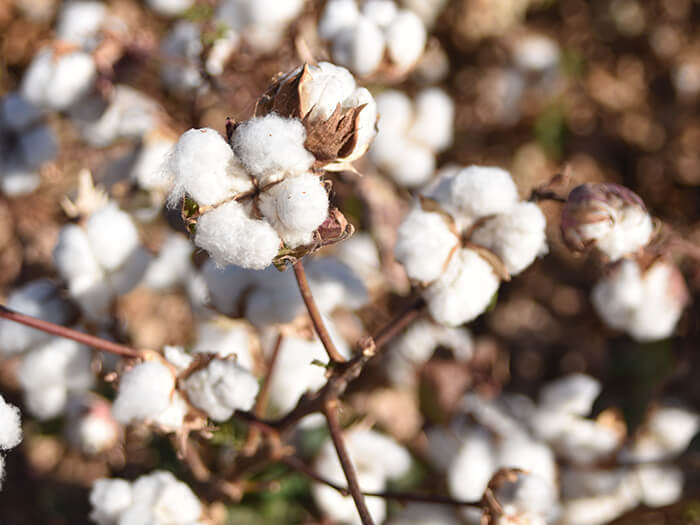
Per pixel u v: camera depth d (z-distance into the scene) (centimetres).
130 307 106
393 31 98
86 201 93
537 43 159
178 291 110
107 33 105
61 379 94
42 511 118
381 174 117
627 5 175
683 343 110
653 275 99
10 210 129
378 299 116
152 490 86
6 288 132
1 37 140
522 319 150
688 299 105
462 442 110
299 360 100
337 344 101
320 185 74
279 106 75
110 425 105
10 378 126
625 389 109
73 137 117
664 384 111
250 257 74
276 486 98
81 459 120
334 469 104
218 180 74
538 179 158
